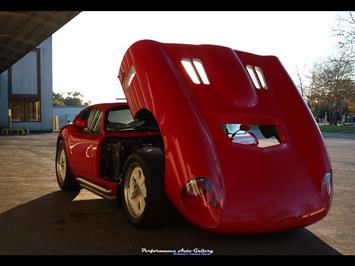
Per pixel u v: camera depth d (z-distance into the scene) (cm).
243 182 381
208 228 374
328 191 417
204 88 441
